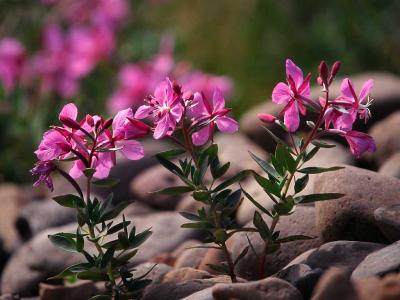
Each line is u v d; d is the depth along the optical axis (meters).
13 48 7.31
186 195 5.79
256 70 9.34
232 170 5.86
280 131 6.44
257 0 9.62
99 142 3.54
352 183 3.94
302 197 3.54
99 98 7.84
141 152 3.53
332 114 3.47
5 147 7.73
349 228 3.87
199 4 9.85
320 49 9.05
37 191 6.93
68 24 8.11
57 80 7.32
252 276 4.00
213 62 9.49
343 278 2.97
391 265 3.26
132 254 3.68
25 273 5.14
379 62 8.76
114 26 7.90
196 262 4.39
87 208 3.59
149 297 3.77
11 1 8.14
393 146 5.61
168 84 3.45
